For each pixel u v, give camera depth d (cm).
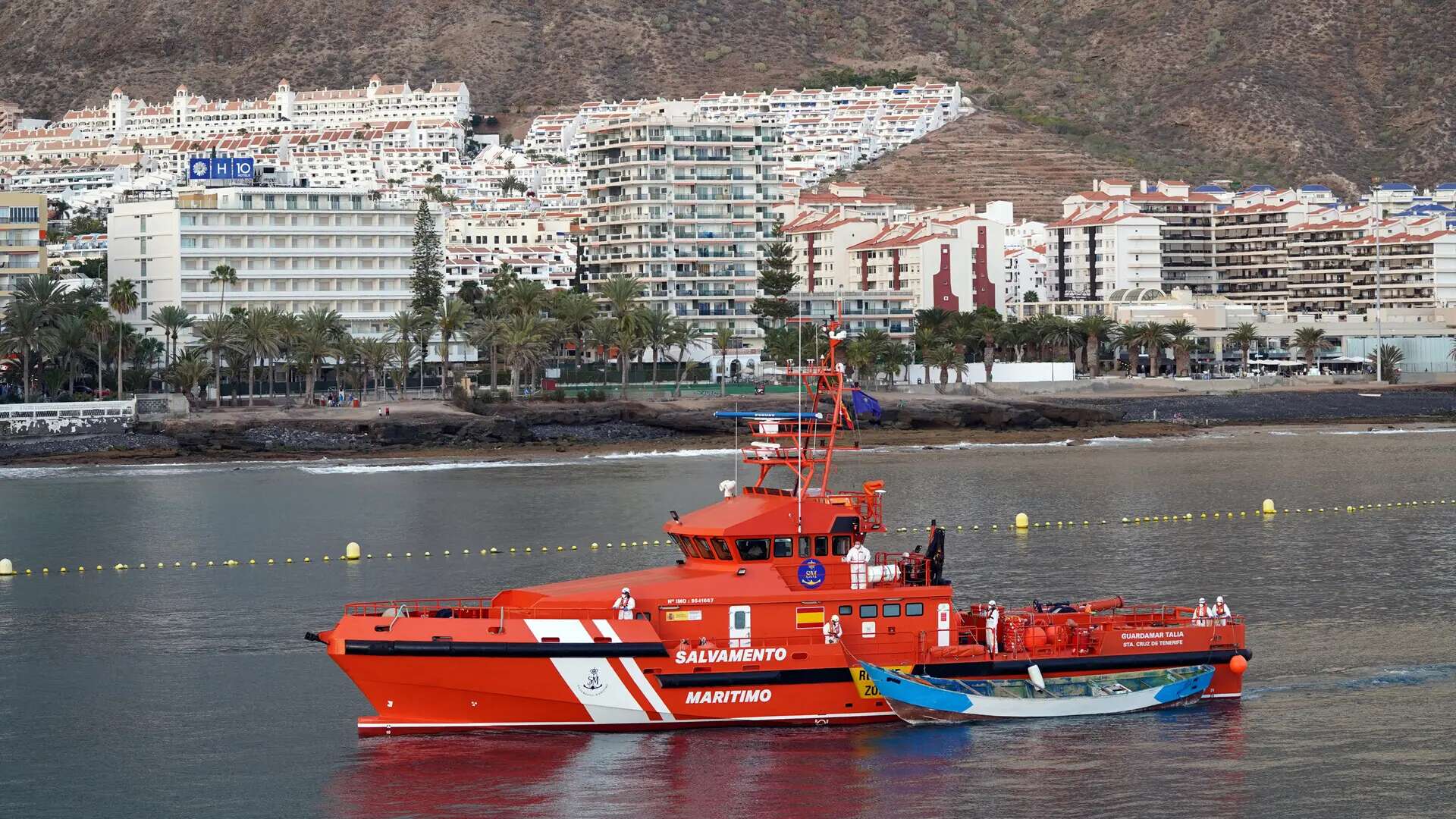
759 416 19450
